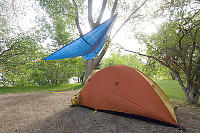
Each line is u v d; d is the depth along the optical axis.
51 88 9.88
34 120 3.00
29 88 9.69
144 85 3.19
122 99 3.36
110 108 3.49
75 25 11.75
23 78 12.30
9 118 3.15
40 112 3.64
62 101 5.12
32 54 11.00
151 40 5.14
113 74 3.77
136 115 3.09
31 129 2.52
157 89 3.56
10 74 11.02
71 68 14.50
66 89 9.33
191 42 4.45
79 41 4.37
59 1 8.02
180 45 4.22
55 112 3.63
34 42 11.09
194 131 2.45
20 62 10.53
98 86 3.90
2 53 9.88
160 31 4.73
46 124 2.76
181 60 4.70
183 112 3.66
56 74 13.09
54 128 2.57
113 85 3.62
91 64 9.39
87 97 4.08
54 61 12.62
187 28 4.16
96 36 4.61
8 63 9.98
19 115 3.38
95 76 4.12
